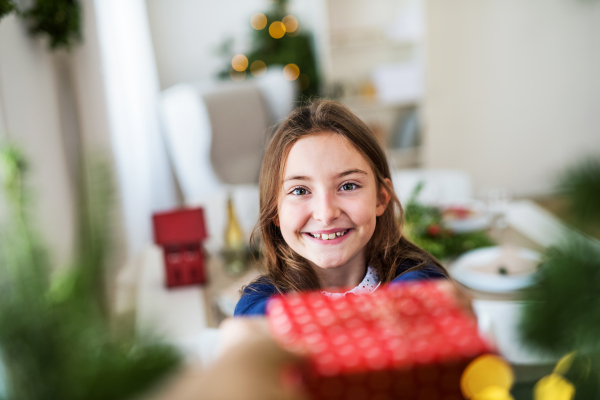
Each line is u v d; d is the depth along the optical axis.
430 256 0.84
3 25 1.57
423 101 3.69
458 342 0.30
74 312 0.24
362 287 0.76
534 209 1.89
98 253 0.24
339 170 0.67
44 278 0.25
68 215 2.00
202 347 0.92
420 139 3.77
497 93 3.69
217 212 2.13
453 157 3.78
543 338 0.25
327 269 0.76
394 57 3.90
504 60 3.64
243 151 3.44
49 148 1.87
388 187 0.81
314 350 0.30
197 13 3.94
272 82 3.54
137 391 0.23
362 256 0.76
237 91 3.48
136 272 1.56
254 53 3.89
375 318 0.33
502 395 0.29
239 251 1.53
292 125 0.73
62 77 2.12
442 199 2.09
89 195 0.25
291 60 3.85
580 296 0.24
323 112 0.73
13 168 0.30
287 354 0.26
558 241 0.25
